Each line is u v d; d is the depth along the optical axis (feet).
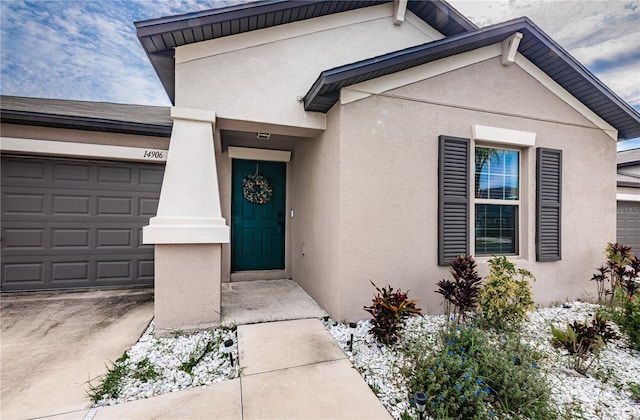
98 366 8.40
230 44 12.00
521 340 10.58
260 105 12.35
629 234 25.57
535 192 14.47
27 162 15.30
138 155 16.15
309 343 9.87
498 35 12.93
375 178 12.05
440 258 12.78
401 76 12.42
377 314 9.97
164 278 10.46
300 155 17.43
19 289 15.24
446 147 12.95
